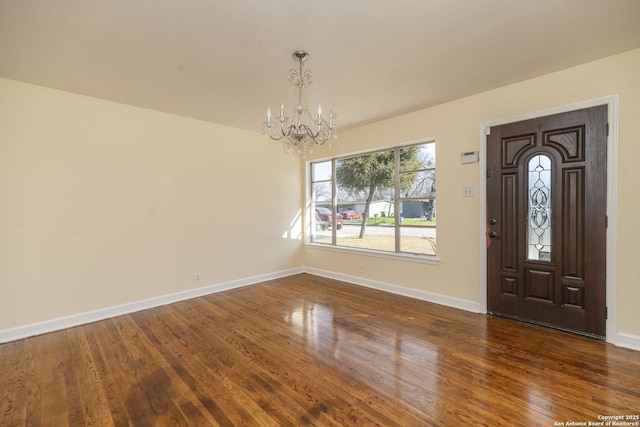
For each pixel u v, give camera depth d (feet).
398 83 9.62
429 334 9.04
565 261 8.96
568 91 8.77
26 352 8.25
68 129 10.07
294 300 12.53
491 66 8.54
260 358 7.77
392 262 13.48
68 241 10.07
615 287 8.16
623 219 8.03
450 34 6.91
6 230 9.00
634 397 5.96
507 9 6.04
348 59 8.02
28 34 6.65
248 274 15.14
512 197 9.95
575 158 8.70
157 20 6.23
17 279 9.16
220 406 5.94
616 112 8.04
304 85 9.43
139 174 11.63
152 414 5.75
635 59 7.77
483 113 10.52
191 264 13.09
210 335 9.21
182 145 12.82
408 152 13.33
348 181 15.90
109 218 10.92
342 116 13.02
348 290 13.94
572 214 8.80
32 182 9.41
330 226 16.90
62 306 9.93
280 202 16.58
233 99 10.84
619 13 6.17
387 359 7.63
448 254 11.58
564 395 6.07
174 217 12.59
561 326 9.07
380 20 6.34
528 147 9.55
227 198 14.33
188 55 7.70
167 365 7.49
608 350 7.85
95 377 7.00
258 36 6.88
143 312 11.30
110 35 6.75
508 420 5.42
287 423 5.44
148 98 10.70
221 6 5.81
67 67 8.29
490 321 9.96
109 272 10.91
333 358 7.72
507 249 10.11
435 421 5.43
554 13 6.17
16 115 9.15
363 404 5.93
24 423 5.56
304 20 6.29
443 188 11.65
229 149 14.39
